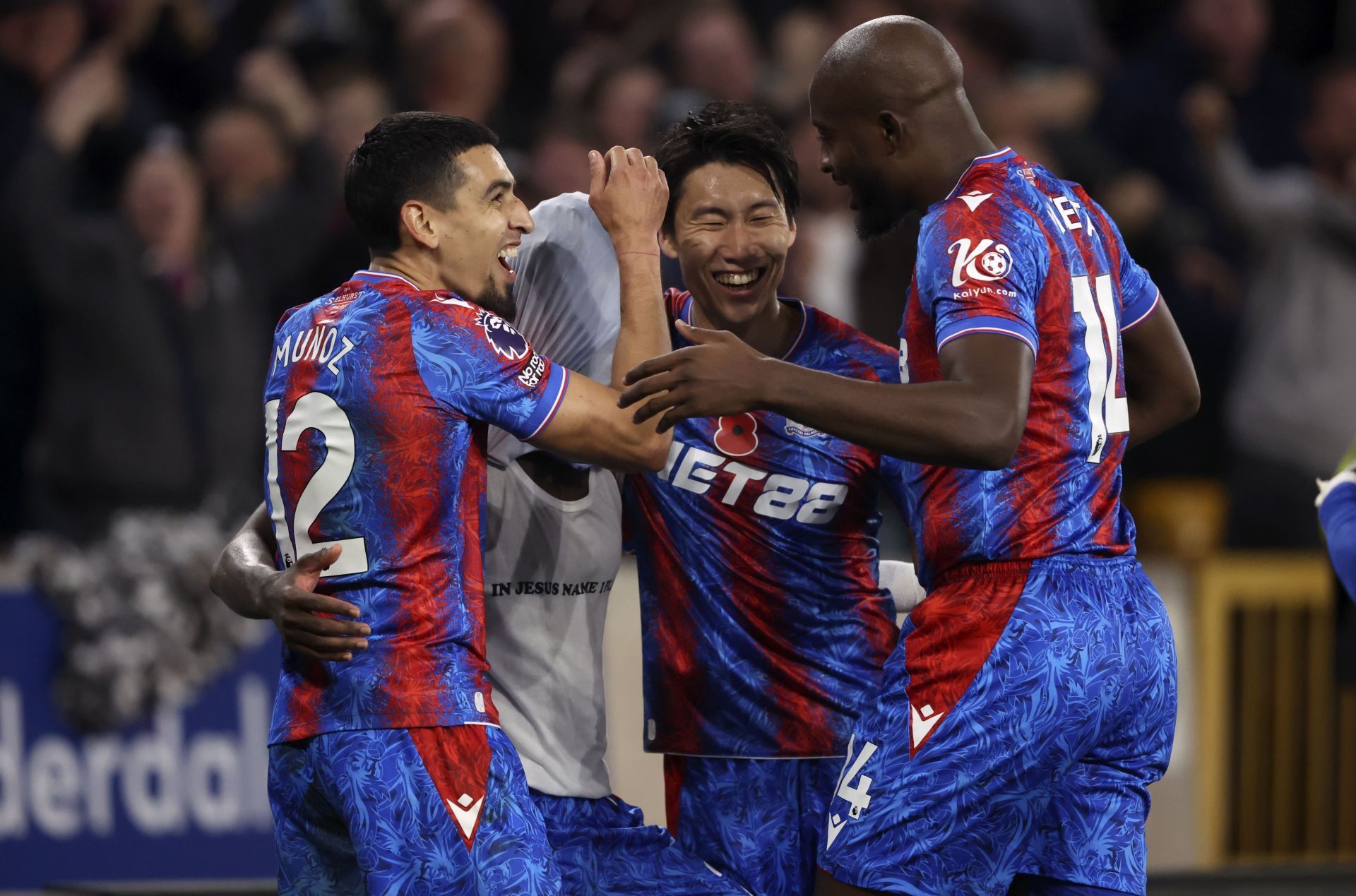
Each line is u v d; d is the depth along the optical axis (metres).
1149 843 19.31
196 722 18.16
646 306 9.18
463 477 8.79
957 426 7.63
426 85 22.38
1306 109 26.20
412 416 8.60
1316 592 19.91
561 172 21.50
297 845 9.02
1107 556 8.78
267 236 20.91
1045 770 8.51
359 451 8.62
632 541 10.54
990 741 8.44
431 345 8.66
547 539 9.79
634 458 8.98
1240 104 25.75
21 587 17.70
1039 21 25.66
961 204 8.41
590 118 22.33
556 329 10.22
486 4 24.42
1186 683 19.61
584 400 8.81
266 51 22.50
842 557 10.20
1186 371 9.66
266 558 9.37
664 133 10.55
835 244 21.55
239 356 20.12
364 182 9.10
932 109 8.79
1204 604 19.70
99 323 19.16
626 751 17.91
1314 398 21.64
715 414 7.88
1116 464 8.92
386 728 8.48
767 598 10.09
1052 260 8.54
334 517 8.66
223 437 19.86
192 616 18.14
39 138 19.98
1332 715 19.88
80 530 19.05
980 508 8.61
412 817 8.43
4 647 17.53
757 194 10.01
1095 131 24.53
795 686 10.17
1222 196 22.94
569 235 10.07
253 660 18.50
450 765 8.49
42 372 20.11
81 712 17.61
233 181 21.08
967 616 8.59
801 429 9.95
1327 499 11.02
